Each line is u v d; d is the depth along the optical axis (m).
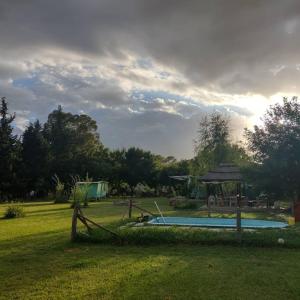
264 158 15.62
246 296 7.52
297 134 15.55
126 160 70.12
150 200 46.78
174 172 66.12
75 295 7.57
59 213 27.80
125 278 8.80
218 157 48.09
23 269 9.70
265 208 25.89
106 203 41.19
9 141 58.97
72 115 78.19
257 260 10.61
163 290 7.90
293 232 13.48
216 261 10.50
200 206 32.34
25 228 18.25
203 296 7.52
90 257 11.14
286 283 8.38
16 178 58.38
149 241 13.18
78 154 68.94
